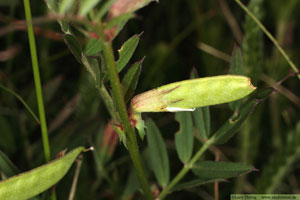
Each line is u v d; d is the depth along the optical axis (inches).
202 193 12.7
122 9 6.6
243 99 8.7
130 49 7.7
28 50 15.5
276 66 13.2
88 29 6.8
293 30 16.0
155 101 7.3
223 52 15.3
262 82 14.2
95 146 11.1
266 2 15.9
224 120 13.2
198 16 15.5
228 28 16.4
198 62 16.0
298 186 12.8
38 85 8.4
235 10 16.5
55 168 7.2
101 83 7.6
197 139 11.6
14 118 12.0
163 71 15.7
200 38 15.2
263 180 10.8
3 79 13.1
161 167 9.3
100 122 11.6
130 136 7.5
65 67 15.5
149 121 9.3
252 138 11.4
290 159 10.6
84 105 12.1
